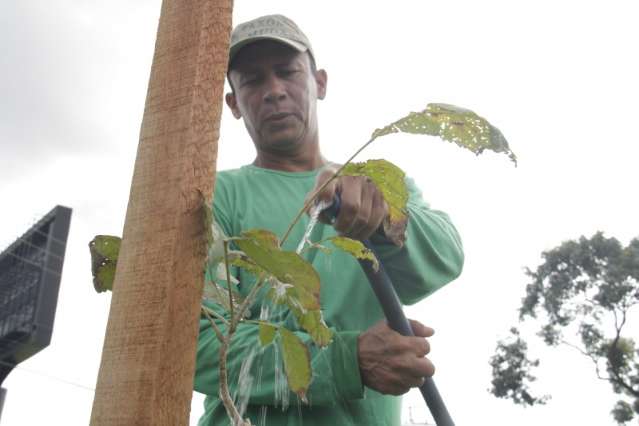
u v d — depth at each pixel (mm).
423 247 1935
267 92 2281
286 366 1268
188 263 935
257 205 2193
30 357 11117
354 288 2031
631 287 19906
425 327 1865
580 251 20516
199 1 1040
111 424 869
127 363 893
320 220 1595
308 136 2432
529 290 21344
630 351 20047
